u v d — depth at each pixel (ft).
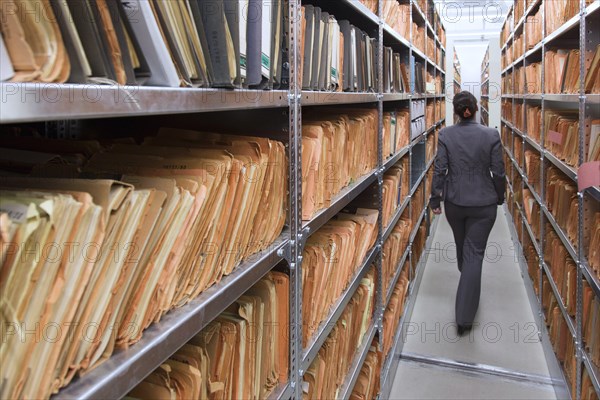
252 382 3.81
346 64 6.57
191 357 3.03
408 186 12.55
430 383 9.78
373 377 8.02
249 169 3.42
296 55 4.19
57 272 1.88
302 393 5.01
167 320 2.63
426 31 16.43
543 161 11.25
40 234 1.80
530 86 14.17
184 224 2.64
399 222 11.70
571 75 8.61
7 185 2.26
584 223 7.38
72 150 3.29
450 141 11.50
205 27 2.89
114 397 2.14
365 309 7.59
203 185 2.77
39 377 1.88
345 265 6.26
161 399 2.69
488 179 11.43
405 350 11.09
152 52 2.35
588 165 6.49
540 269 11.41
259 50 3.37
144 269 2.44
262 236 3.89
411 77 12.52
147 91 2.20
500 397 9.29
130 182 2.60
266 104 3.59
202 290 3.03
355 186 6.66
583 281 7.50
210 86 2.88
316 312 5.25
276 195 4.06
